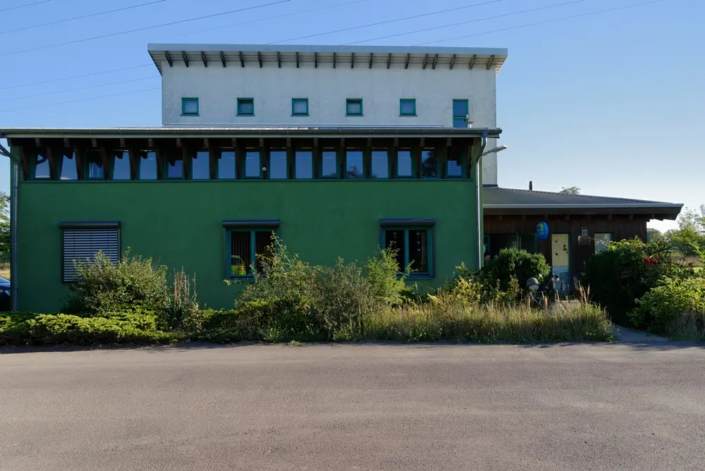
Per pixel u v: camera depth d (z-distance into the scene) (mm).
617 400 6230
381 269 12953
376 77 26641
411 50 26359
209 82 26234
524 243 18703
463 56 26453
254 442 4988
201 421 5598
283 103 26328
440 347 9820
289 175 16219
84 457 4684
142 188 15867
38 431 5348
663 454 4641
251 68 26359
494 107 26719
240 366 8297
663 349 9453
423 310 11438
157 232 15859
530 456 4613
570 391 6637
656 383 7012
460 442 4941
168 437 5141
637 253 12797
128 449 4855
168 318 11523
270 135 15500
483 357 8812
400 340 10531
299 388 6887
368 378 7398
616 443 4895
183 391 6793
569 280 18531
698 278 11953
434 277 16078
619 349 9484
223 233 15930
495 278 13219
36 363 8750
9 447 4934
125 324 10602
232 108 26172
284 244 16031
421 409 5941
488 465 4434
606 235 18750
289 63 26438
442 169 16484
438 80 26750
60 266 15578
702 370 7762
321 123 26359
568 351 9312
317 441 4996
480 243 16219
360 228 16141
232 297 15812
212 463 4523
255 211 16031
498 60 26656
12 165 15578
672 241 12797
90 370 8141
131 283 11836
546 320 10727
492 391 6656
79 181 15758
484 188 22219
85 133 15156
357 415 5742
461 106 26766
